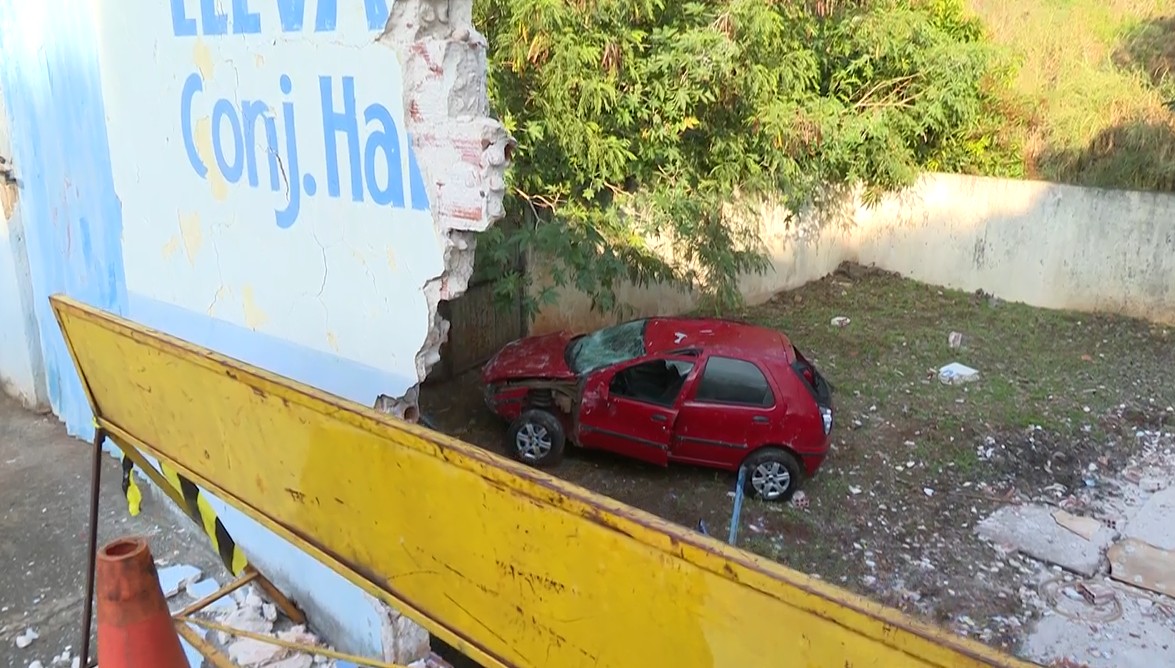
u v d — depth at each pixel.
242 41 3.37
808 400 6.66
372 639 3.60
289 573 4.09
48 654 3.90
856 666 1.29
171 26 3.74
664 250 10.06
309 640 3.93
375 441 2.05
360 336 3.23
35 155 5.64
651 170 9.72
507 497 1.76
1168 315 11.20
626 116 8.76
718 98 9.50
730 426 6.66
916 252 13.10
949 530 6.36
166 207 4.12
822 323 11.26
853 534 6.28
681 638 1.53
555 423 7.05
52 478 5.55
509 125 8.04
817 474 7.19
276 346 3.65
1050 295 11.98
